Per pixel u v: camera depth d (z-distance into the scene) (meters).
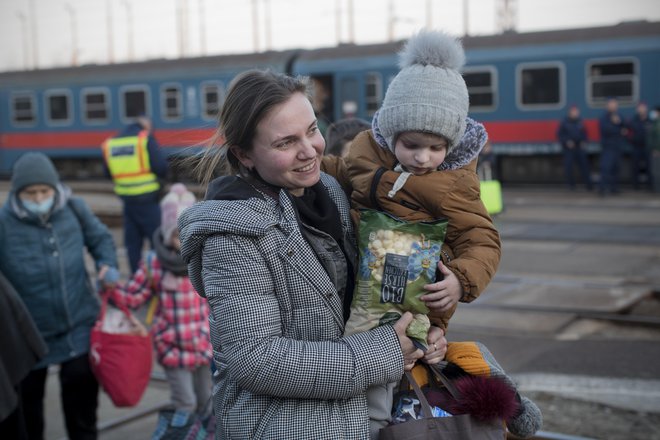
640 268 9.61
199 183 2.31
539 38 19.42
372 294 2.07
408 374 2.13
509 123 19.72
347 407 2.04
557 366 6.08
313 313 2.04
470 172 2.20
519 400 2.30
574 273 9.42
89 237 4.35
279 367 1.93
